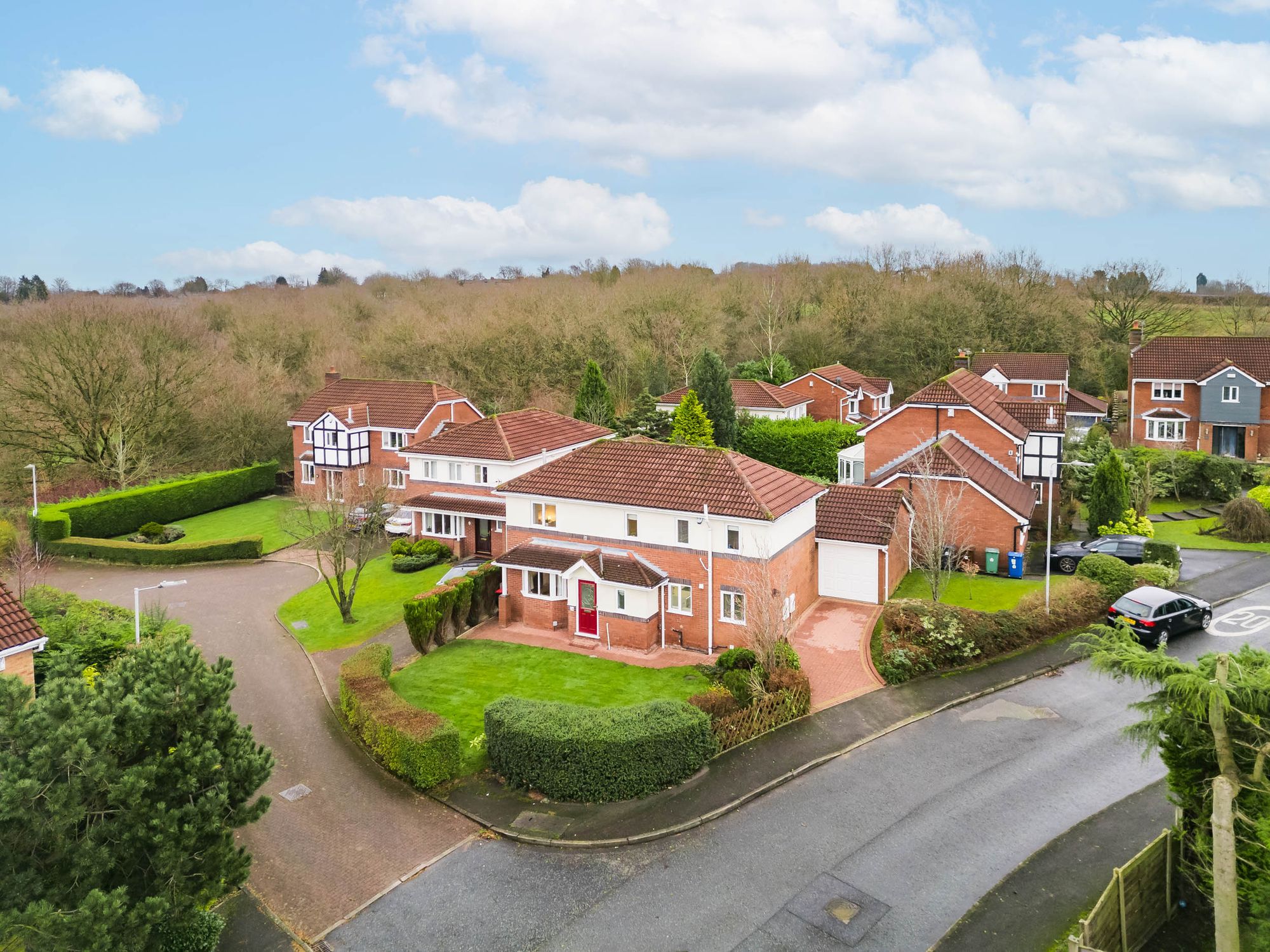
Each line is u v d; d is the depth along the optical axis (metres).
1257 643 32.72
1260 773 15.16
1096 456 54.72
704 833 22.31
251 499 65.19
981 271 91.94
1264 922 14.97
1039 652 32.81
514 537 38.09
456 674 32.06
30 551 44.44
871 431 47.97
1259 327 92.50
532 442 49.31
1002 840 21.39
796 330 93.38
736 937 18.41
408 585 43.41
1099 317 89.94
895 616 33.12
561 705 25.88
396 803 24.28
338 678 32.88
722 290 106.62
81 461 62.56
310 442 61.09
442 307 103.31
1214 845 14.14
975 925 18.44
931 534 35.47
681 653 33.75
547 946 18.41
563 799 24.02
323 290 113.75
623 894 19.98
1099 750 25.62
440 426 58.69
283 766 26.42
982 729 27.25
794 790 24.12
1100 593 35.97
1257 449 60.78
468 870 21.16
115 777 16.02
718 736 26.03
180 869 16.34
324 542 48.22
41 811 14.62
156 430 64.31
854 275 105.50
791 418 66.88
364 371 82.88
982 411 45.31
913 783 24.22
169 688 17.38
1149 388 64.00
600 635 34.75
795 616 35.94
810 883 20.06
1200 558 43.81
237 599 42.91
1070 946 15.86
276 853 22.00
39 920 13.60
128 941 15.06
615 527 35.44
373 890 20.52
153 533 53.88
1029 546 46.09
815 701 29.28
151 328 68.75
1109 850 20.77
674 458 36.78
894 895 19.52
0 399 58.28
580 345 80.00
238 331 87.06
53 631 30.58
